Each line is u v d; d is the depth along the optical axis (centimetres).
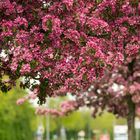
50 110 2777
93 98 2656
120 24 1511
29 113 6194
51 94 1526
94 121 13750
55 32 1374
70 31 1386
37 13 1432
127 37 1545
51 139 12212
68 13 1416
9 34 1361
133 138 2508
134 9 1527
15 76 1500
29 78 1481
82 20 1409
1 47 1393
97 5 1462
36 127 9269
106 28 1434
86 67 1381
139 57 2527
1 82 1534
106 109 2712
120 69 2564
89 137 12769
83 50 1376
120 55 1473
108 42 1484
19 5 1416
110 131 13462
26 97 2650
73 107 2698
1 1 1397
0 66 1474
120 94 2595
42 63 1375
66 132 13862
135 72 2567
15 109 5838
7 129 5678
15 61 1355
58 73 1396
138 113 3238
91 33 1441
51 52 1385
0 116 5634
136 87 2458
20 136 5953
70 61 1400
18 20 1373
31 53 1362
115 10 1495
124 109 2688
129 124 2517
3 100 5653
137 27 1541
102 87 2595
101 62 1373
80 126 12631
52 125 10994
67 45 1399
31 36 1382
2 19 1418
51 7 1410
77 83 1405
